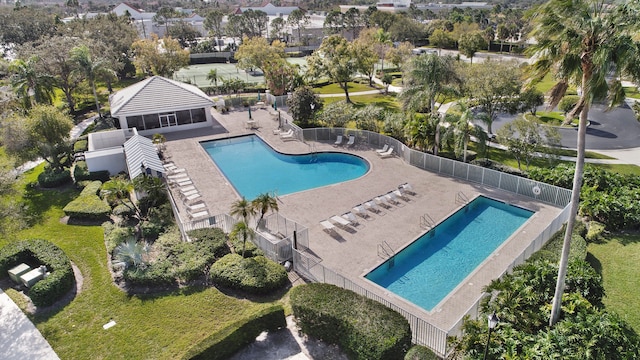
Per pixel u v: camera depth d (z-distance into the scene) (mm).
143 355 14312
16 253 19156
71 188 29172
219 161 35094
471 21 120000
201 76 75125
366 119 37750
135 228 22750
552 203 25391
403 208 25391
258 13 110188
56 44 45125
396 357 13375
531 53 13000
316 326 14703
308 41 107000
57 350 14672
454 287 18828
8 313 16547
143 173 24359
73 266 19688
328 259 20234
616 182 25078
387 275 19656
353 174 32125
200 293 17438
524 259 18531
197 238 20328
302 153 35250
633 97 52406
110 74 51875
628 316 16047
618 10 11117
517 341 13148
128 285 18125
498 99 35906
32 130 29344
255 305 16688
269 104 52344
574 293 15039
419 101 32344
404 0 179500
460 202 26031
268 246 19812
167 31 103125
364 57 56312
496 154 34469
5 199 20109
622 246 20891
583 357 12484
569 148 36219
